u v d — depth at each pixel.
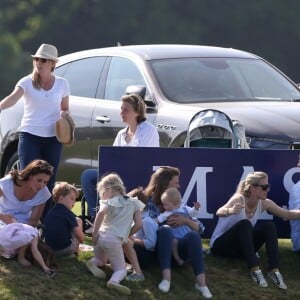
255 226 34.44
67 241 32.66
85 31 160.38
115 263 31.53
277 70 43.22
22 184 33.12
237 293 32.12
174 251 32.47
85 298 30.48
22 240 31.34
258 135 36.62
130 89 38.34
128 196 31.95
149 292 31.38
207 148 35.34
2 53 159.12
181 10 153.50
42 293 30.25
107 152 34.97
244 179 34.88
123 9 156.62
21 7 167.88
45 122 34.88
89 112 41.53
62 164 42.34
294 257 34.94
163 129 38.16
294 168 35.62
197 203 33.44
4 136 43.88
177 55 41.66
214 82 40.62
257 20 153.00
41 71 34.62
